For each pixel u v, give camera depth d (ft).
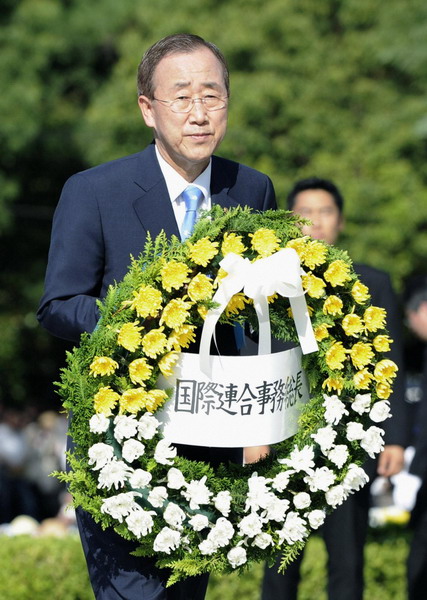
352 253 122.83
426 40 125.29
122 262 28.35
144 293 25.44
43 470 103.45
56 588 48.29
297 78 129.39
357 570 41.01
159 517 26.27
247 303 26.71
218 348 28.09
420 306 51.60
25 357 147.74
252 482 26.43
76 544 49.60
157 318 25.95
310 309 26.99
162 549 25.99
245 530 26.22
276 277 25.66
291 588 41.93
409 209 124.06
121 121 127.13
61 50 134.41
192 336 25.95
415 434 47.80
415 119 128.26
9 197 131.23
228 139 124.16
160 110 27.78
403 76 132.36
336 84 129.70
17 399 146.51
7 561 48.34
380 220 124.36
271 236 26.40
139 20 134.10
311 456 26.76
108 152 129.08
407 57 125.39
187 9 132.05
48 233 143.33
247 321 27.43
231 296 25.81
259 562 27.30
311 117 127.13
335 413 26.91
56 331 27.99
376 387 27.73
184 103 27.55
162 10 132.67
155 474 26.09
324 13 132.57
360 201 123.95
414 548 46.93
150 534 26.35
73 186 28.78
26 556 48.57
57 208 29.14
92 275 28.45
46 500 103.55
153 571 27.86
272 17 129.59
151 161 28.99
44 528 63.00
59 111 136.05
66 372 25.86
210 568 26.53
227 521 26.16
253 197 30.12
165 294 25.88
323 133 127.44
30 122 129.39
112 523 26.27
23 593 47.78
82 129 133.59
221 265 25.64
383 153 126.52
